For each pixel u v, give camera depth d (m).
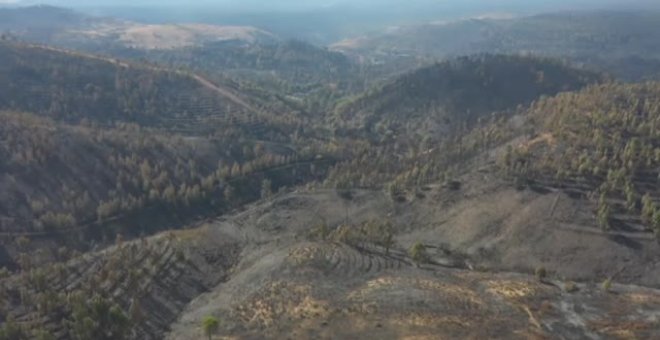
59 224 169.38
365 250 137.88
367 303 102.25
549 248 136.25
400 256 137.25
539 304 105.31
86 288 113.50
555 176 157.75
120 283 118.38
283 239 151.62
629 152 153.00
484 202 159.62
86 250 165.50
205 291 124.31
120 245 140.62
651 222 133.88
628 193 141.12
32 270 121.44
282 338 91.56
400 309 99.50
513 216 149.75
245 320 100.56
